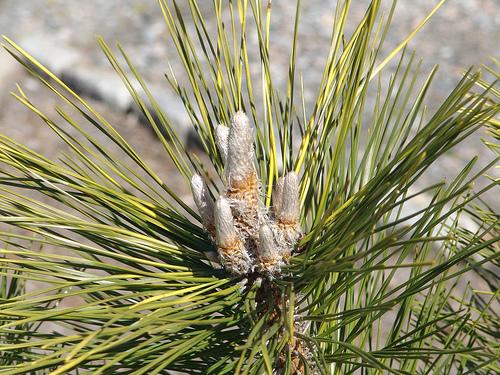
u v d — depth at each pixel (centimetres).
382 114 45
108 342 38
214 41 177
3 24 186
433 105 153
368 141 46
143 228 45
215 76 47
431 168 139
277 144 127
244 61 47
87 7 194
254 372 43
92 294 49
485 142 52
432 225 43
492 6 191
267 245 43
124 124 158
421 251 49
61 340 39
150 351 41
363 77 45
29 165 43
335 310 48
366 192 41
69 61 169
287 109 47
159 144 153
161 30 183
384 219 48
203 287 44
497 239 42
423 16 186
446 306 55
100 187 44
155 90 159
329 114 46
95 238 45
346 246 39
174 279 43
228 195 44
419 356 42
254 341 42
